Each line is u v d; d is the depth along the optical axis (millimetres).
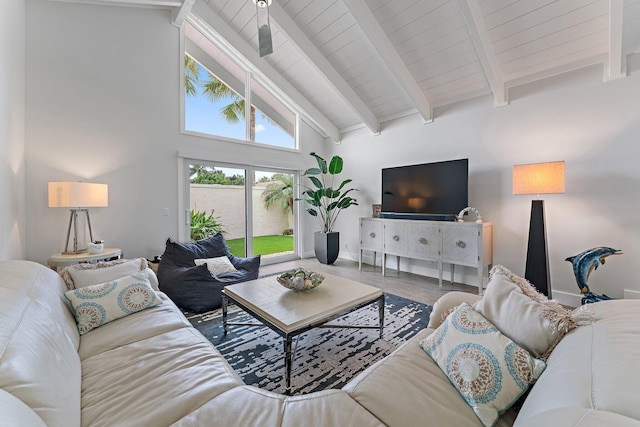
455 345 1140
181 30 3760
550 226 2959
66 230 2996
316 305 1801
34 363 849
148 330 1497
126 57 3342
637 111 2480
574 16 2463
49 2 2889
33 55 2803
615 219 2602
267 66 4266
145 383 1065
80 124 3061
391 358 1196
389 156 4527
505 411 961
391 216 4184
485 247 3170
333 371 1740
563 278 2889
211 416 862
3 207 2168
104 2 3107
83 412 927
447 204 3564
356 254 5090
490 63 2953
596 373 693
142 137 3473
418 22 2953
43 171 2863
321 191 4754
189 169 3912
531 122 3078
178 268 2865
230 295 2070
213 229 4164
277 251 5000
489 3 2547
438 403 943
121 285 1736
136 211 3439
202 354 1280
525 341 1064
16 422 579
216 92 4211
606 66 2623
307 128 5371
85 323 1505
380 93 4133
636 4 2209
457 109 3701
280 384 1615
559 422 550
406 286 3549
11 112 2359
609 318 932
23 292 1189
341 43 3551
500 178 3320
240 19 3646
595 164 2691
